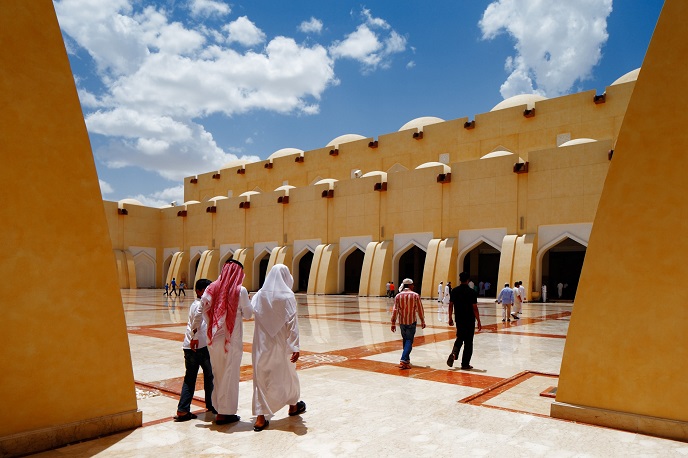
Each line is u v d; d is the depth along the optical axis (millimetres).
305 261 36469
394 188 27031
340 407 4652
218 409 4129
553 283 26828
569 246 24828
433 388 5441
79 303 3709
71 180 3709
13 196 3420
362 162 32406
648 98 3920
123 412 3939
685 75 3789
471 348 6613
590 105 24328
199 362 4355
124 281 35875
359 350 8164
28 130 3512
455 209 24688
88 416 3730
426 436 3807
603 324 4055
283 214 32344
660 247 3834
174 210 39156
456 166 24844
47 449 3447
